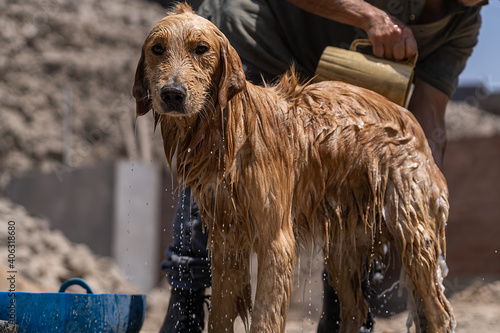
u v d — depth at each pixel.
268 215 2.69
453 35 3.75
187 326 3.35
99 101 24.33
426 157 3.12
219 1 3.78
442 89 3.80
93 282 9.59
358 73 3.33
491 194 14.69
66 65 24.73
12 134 23.14
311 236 2.96
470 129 27.45
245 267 2.95
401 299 7.75
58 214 16.30
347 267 3.37
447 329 3.05
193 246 3.31
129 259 15.44
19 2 25.33
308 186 2.88
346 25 3.67
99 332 2.84
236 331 5.02
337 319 3.88
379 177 2.97
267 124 2.74
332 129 2.90
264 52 3.68
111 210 15.45
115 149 23.02
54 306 2.75
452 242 14.91
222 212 2.75
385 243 3.19
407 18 3.59
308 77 3.81
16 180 17.39
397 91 3.27
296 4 3.53
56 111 24.02
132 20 26.53
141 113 2.72
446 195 3.14
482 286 12.17
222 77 2.56
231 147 2.62
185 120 2.64
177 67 2.49
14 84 24.06
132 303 3.05
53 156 23.23
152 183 16.14
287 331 6.30
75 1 26.09
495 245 14.45
